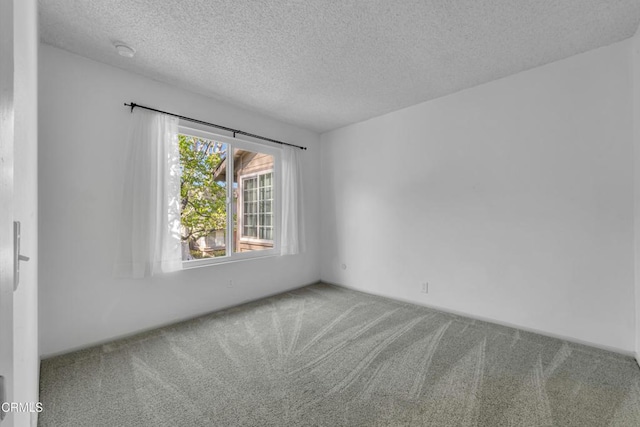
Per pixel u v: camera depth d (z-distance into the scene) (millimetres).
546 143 2510
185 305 2914
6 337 383
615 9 1840
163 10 1835
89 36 2088
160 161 2664
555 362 2076
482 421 1510
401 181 3525
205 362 2096
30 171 1114
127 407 1618
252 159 3699
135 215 2486
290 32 2062
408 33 2078
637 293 2082
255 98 3180
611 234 2230
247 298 3482
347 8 1825
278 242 3922
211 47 2234
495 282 2803
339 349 2293
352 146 4059
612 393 1726
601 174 2268
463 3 1786
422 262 3336
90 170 2350
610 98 2225
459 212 3037
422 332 2605
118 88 2508
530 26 2008
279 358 2154
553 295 2484
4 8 363
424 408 1612
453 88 2963
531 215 2594
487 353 2215
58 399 1677
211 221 3279
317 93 3064
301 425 1493
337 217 4262
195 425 1493
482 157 2875
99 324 2383
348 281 4117
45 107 2150
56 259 2189
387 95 3117
